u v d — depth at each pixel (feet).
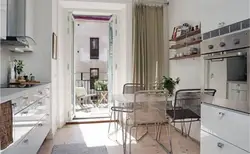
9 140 5.39
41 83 10.55
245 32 5.25
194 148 10.30
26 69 11.58
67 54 15.15
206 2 7.02
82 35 24.72
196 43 11.14
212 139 6.52
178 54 12.83
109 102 17.33
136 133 12.07
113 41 16.37
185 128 12.42
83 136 12.23
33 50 11.58
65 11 14.99
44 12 11.80
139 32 14.51
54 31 12.59
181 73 13.20
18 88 7.68
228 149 5.80
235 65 5.58
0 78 9.32
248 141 5.08
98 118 16.10
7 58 10.25
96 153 9.73
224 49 6.04
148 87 14.48
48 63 11.73
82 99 20.98
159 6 14.85
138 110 9.68
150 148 10.33
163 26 15.08
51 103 11.71
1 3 7.64
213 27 6.59
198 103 9.82
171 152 9.74
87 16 18.43
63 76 14.90
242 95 5.29
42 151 9.93
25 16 9.93
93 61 25.25
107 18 18.69
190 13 11.99
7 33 9.12
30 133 7.46
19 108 6.30
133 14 14.56
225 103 5.94
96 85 22.59
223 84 6.06
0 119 4.89
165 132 12.87
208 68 6.81
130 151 9.61
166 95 9.43
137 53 14.52
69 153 9.70
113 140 11.53
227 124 5.84
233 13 5.70
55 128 13.19
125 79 14.98
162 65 14.87
